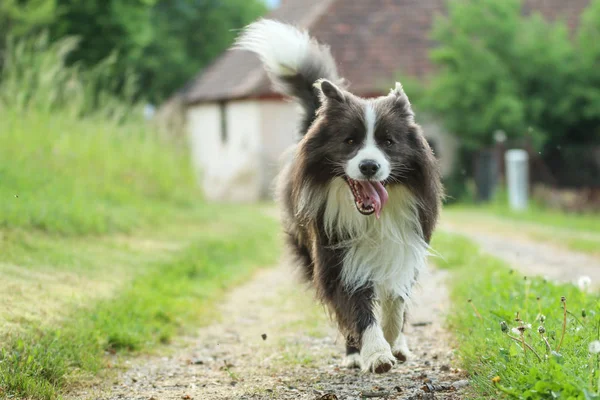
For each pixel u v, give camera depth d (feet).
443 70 82.28
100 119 48.19
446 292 29.25
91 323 21.77
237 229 48.98
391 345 19.26
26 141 38.63
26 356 18.20
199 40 135.95
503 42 78.38
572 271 35.58
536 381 13.93
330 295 18.71
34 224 31.89
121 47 85.87
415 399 15.99
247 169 89.76
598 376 13.55
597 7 79.20
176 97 116.06
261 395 17.30
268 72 24.35
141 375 19.61
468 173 83.61
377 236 18.43
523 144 77.25
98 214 36.88
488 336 18.11
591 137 79.66
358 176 17.43
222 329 25.32
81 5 82.64
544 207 70.85
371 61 88.99
